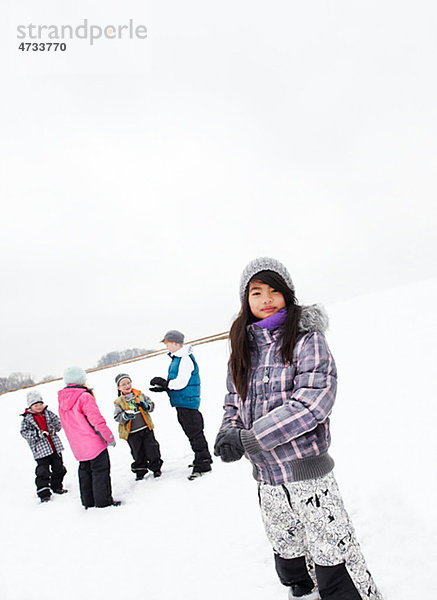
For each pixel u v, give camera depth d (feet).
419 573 6.98
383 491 9.94
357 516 9.37
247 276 6.15
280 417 5.03
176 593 8.16
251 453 5.14
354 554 5.35
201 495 13.14
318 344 5.47
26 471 21.79
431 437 11.87
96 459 14.10
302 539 5.93
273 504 5.83
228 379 6.44
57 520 13.74
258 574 8.24
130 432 16.34
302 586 6.10
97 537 11.62
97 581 9.23
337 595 5.23
